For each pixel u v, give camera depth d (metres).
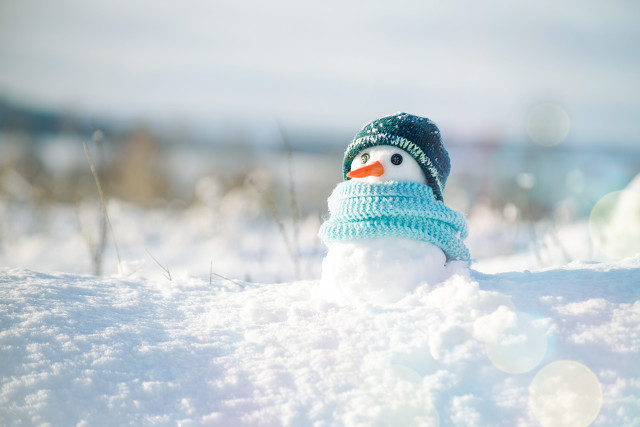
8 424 1.24
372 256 1.47
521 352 1.31
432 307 1.40
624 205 2.33
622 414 1.26
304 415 1.28
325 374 1.32
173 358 1.34
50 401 1.27
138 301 1.49
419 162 1.52
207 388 1.30
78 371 1.30
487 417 1.27
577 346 1.32
